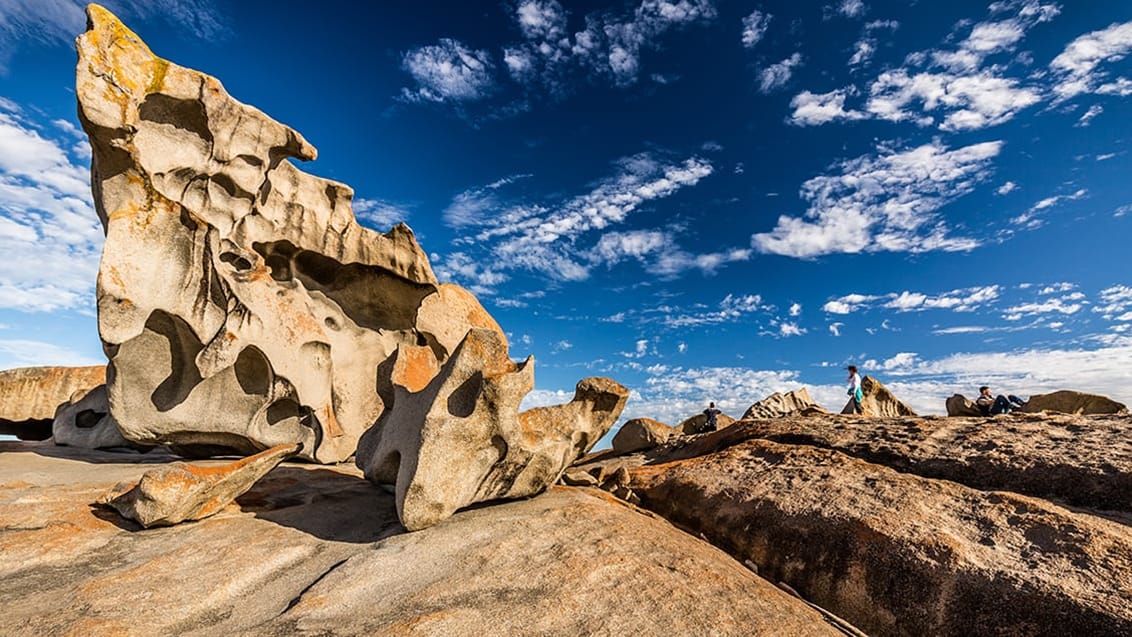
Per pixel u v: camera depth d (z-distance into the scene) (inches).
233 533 296.0
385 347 630.5
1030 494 287.3
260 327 492.7
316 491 376.2
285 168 573.0
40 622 200.7
